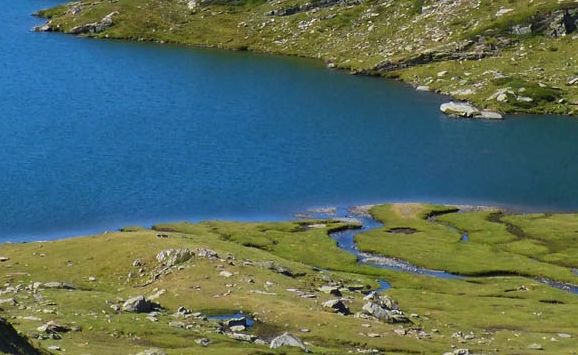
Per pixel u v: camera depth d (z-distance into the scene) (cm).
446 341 8706
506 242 13788
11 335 5472
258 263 10950
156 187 16075
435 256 13038
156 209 14962
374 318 9244
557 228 14425
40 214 14438
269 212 15112
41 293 8650
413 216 15000
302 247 13100
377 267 12575
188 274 10000
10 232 13588
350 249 13388
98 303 8275
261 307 8912
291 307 9031
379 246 13425
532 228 14450
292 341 7631
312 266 12269
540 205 16038
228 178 16812
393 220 14762
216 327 8019
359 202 15838
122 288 9900
